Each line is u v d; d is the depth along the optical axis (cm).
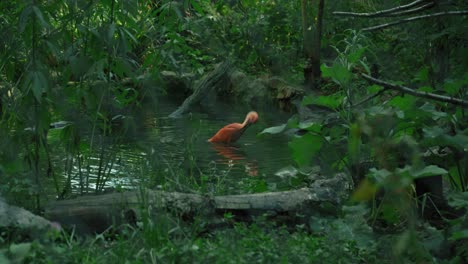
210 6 2159
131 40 933
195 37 2172
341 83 858
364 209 753
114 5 916
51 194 876
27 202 786
